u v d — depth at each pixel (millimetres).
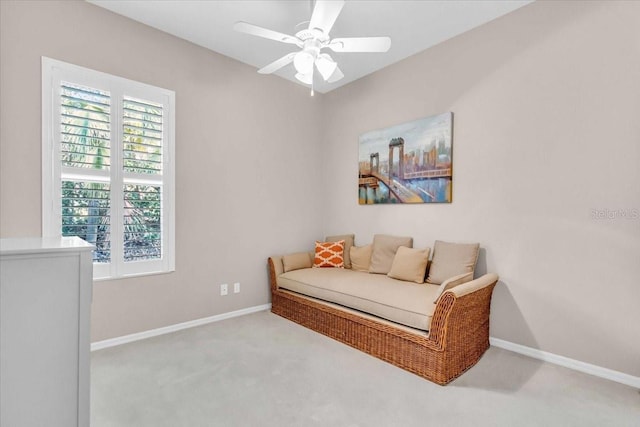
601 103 2314
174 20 2875
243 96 3645
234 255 3596
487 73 2891
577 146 2420
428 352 2271
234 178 3580
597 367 2340
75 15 2578
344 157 4203
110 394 2051
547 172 2561
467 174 3029
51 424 1077
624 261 2238
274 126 3939
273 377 2287
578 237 2420
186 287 3227
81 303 1121
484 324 2738
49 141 2473
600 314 2332
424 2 2596
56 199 2500
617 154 2256
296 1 2580
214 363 2486
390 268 3398
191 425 1765
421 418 1840
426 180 3311
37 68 2424
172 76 3104
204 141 3338
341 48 2250
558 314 2514
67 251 1093
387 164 3676
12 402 1022
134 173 2889
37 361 1057
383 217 3756
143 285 2951
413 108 3449
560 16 2488
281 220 4027
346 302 2895
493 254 2859
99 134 2703
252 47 3326
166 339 2936
